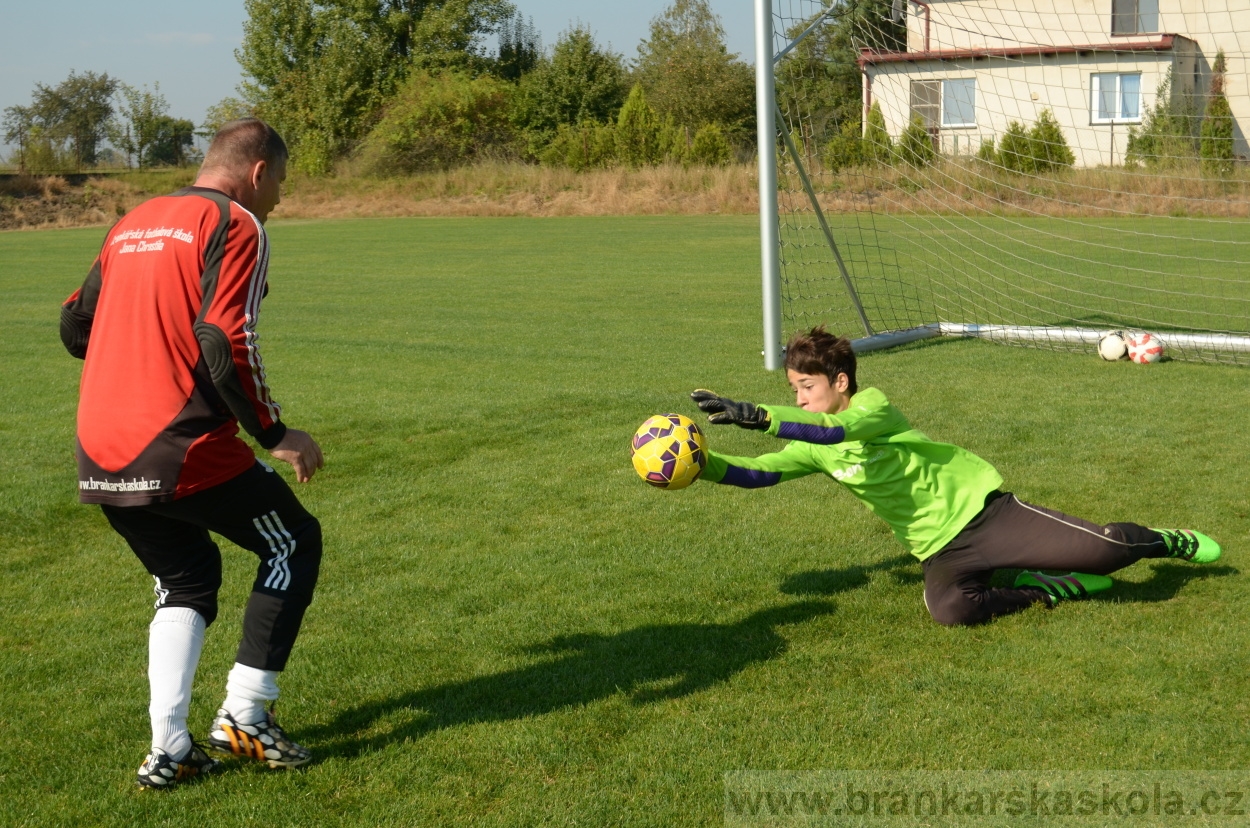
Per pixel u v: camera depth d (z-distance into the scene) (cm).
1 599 405
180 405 250
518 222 2730
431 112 3669
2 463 594
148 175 3581
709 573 412
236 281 246
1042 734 279
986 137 1509
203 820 251
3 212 3098
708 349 923
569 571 419
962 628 350
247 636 267
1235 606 359
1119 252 1664
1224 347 855
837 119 1054
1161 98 2280
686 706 301
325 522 491
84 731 297
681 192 3020
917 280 1434
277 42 4278
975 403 689
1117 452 562
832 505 495
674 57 4822
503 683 320
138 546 269
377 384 795
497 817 247
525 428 656
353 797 259
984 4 1469
